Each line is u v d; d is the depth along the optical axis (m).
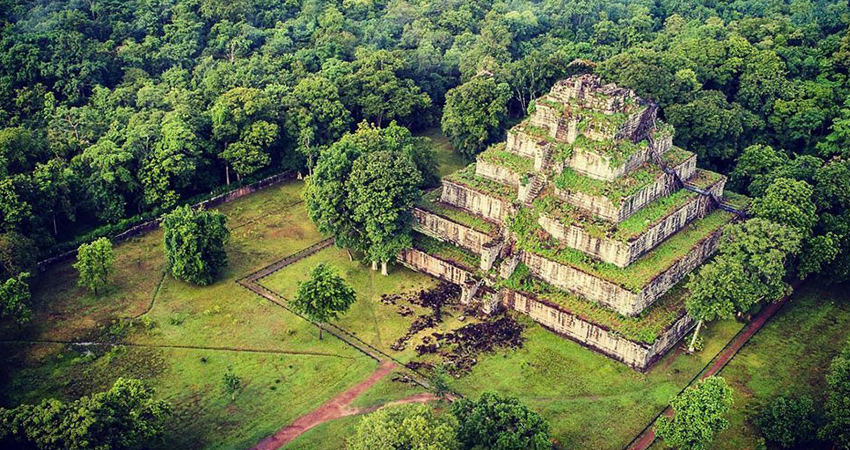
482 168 140.88
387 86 179.25
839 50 176.38
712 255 134.62
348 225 132.88
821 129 166.25
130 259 138.75
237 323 121.94
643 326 114.75
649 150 133.75
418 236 140.88
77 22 184.25
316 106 170.38
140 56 183.00
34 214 132.12
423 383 109.69
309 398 106.50
